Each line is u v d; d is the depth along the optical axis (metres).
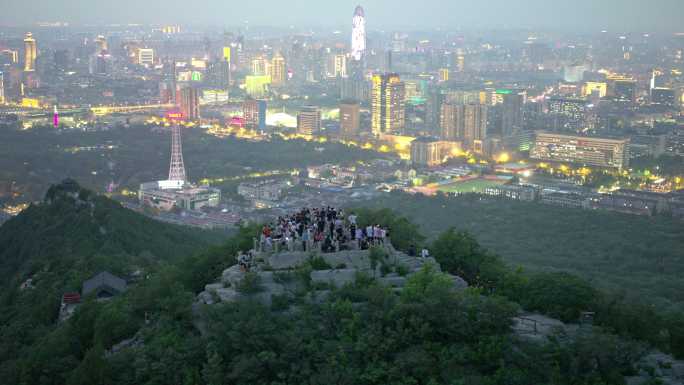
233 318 189.00
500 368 179.75
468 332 188.12
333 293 199.62
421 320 188.25
